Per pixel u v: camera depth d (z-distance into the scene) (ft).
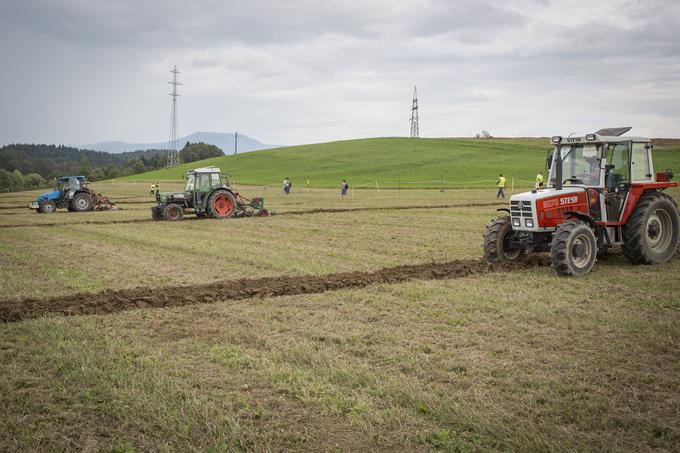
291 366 19.70
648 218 37.19
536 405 16.33
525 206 36.14
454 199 120.67
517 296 29.27
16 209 120.37
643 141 36.99
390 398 16.79
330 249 48.80
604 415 15.51
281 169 295.28
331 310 27.48
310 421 15.69
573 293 30.09
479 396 16.83
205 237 59.06
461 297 29.25
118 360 20.26
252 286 33.27
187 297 30.17
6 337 23.45
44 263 42.70
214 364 20.01
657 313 25.77
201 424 15.44
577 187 37.40
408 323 24.81
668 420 15.24
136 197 161.89
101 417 15.99
